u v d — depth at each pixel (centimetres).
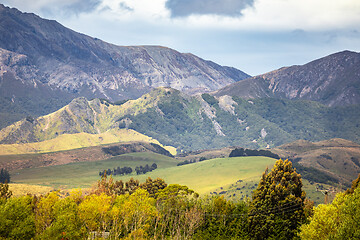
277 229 8862
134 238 7650
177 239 8556
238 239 9031
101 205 7975
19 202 6838
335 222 6341
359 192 6291
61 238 7238
